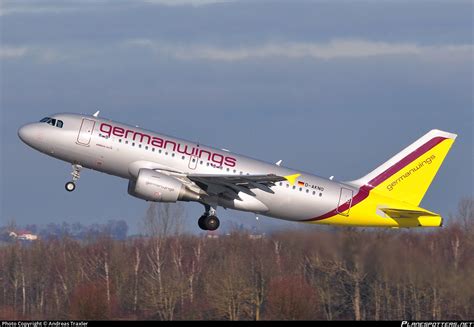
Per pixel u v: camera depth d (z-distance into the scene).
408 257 171.75
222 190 166.62
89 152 164.88
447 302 168.25
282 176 165.88
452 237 176.00
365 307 172.12
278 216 171.12
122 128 165.62
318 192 169.00
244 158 168.50
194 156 165.88
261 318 169.62
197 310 174.62
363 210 170.88
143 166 164.62
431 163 173.25
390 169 173.00
